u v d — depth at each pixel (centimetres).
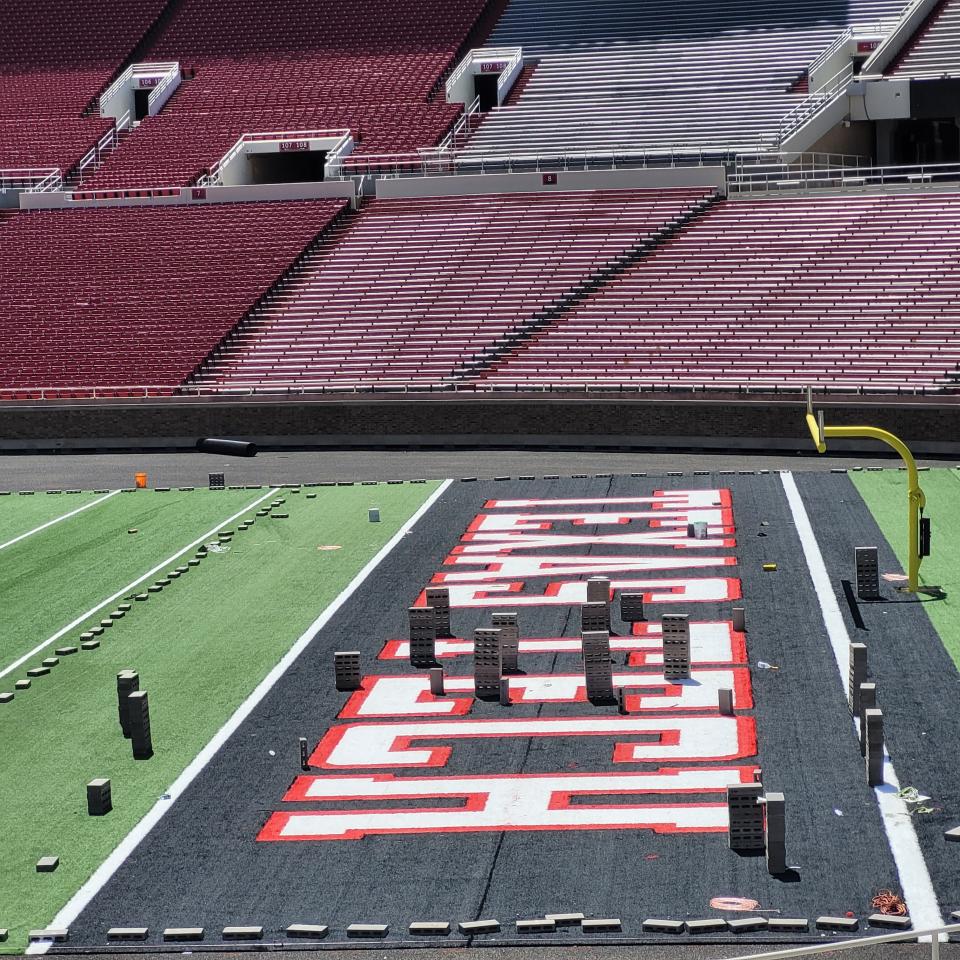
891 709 2066
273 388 4716
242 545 3234
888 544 2969
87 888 1648
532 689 2238
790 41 5981
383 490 3797
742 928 1489
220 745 2053
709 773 1889
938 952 1309
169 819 1820
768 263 4712
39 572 3094
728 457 4078
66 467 4409
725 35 6103
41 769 1991
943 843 1659
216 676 2345
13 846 1759
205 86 6556
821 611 2544
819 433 2616
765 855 1653
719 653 2356
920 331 4281
